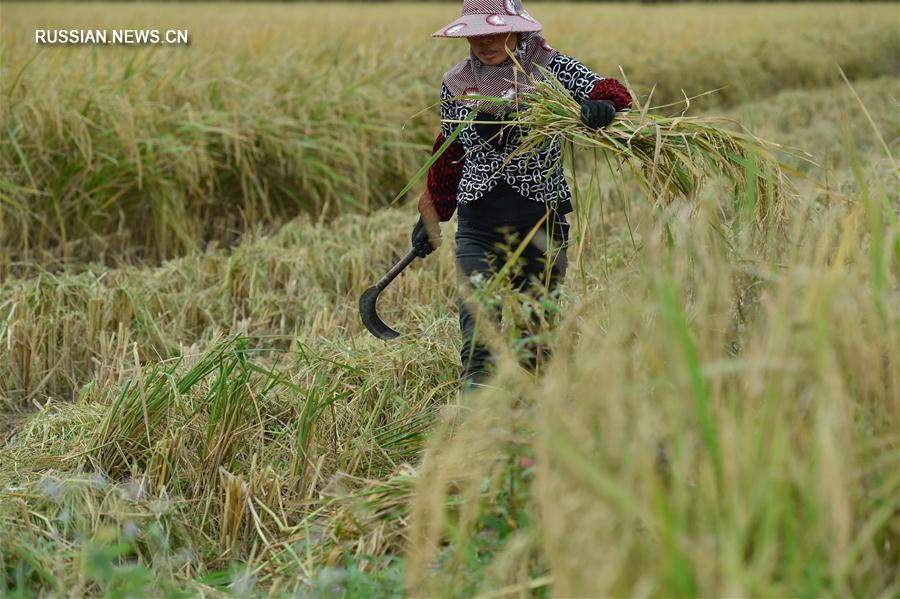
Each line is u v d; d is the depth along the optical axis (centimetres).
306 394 787
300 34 2477
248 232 1551
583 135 733
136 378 812
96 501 684
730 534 402
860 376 485
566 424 471
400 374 848
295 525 683
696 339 521
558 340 586
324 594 561
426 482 594
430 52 2180
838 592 411
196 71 1770
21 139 1488
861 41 3934
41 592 598
